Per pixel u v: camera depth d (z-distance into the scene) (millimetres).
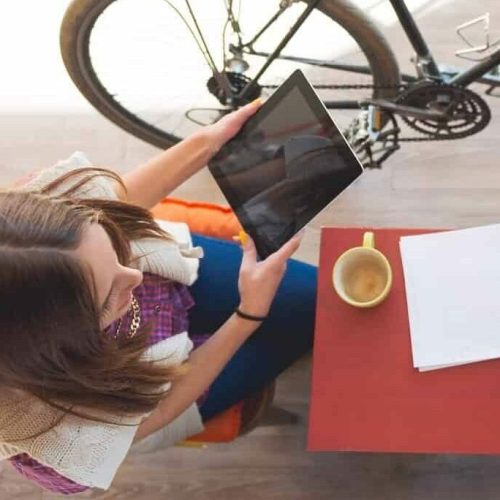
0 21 1915
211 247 1345
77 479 951
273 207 1140
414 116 1444
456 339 1095
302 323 1314
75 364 787
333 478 1552
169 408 1100
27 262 708
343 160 1071
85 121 1845
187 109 1756
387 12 1778
